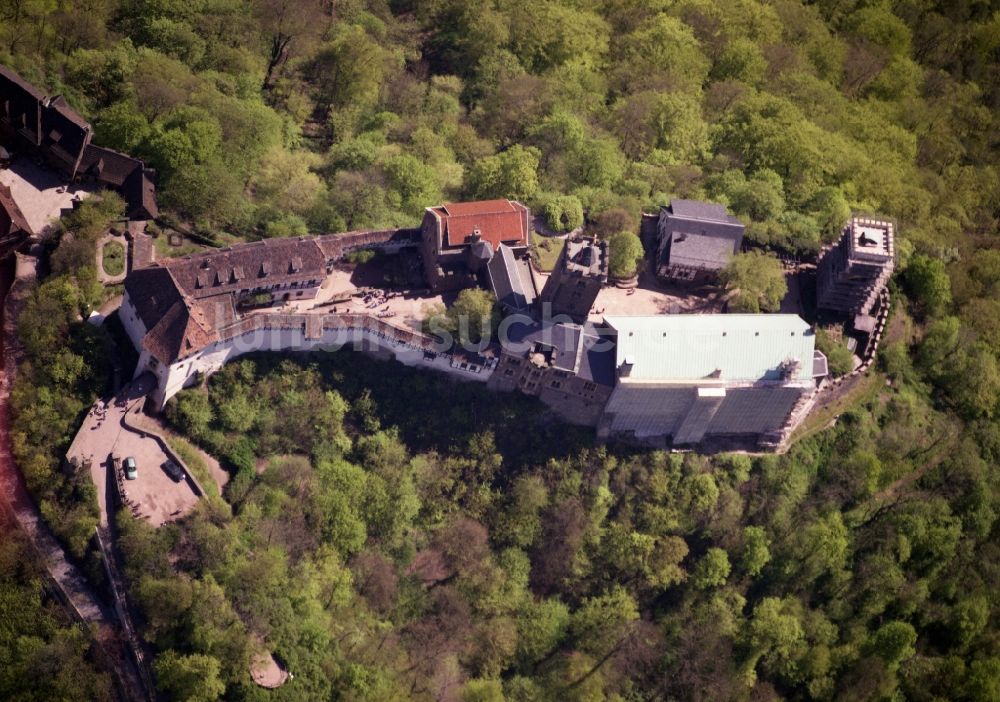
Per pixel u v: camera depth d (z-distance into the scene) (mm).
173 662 173875
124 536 182750
